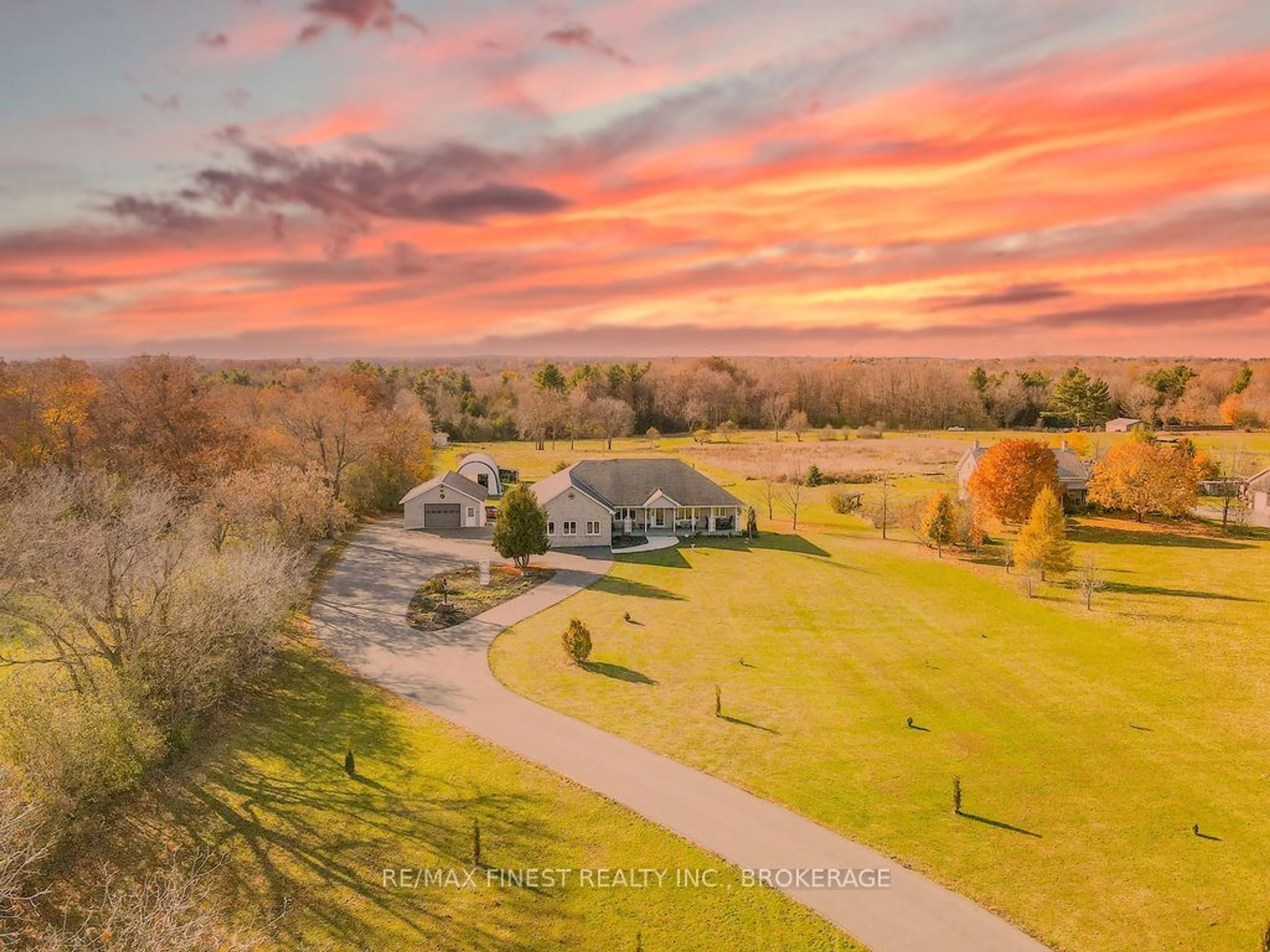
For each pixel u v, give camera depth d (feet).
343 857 86.38
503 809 94.43
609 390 624.18
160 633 113.09
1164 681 132.05
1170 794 97.35
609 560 216.74
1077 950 71.20
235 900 79.71
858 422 631.97
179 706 112.68
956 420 606.14
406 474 303.27
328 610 167.53
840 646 149.79
